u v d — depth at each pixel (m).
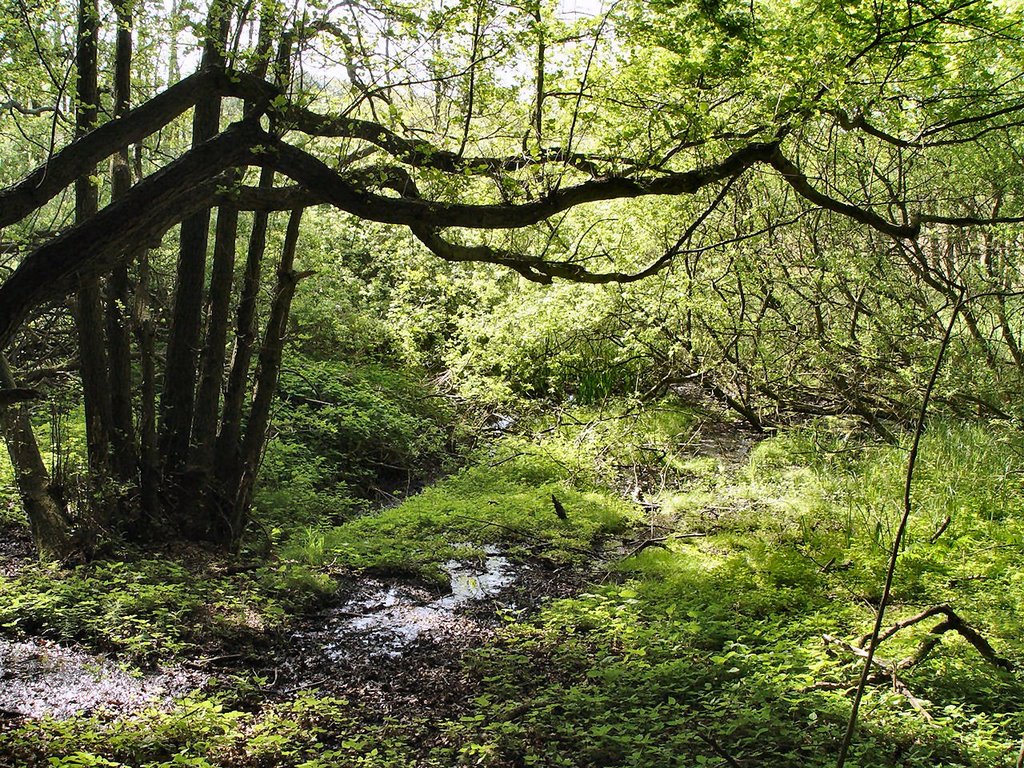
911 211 12.97
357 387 15.35
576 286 13.98
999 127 10.01
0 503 9.45
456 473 13.97
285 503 11.19
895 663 6.43
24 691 6.10
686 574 9.16
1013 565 8.77
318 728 5.93
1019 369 13.23
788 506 10.80
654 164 7.23
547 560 10.13
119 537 8.59
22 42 6.91
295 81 6.36
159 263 13.30
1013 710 6.02
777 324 13.90
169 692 6.35
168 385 9.11
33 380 12.30
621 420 14.12
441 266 18.12
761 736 5.64
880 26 8.07
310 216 17.16
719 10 7.41
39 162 10.77
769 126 8.05
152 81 8.54
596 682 6.84
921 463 11.36
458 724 6.02
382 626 8.14
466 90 6.58
